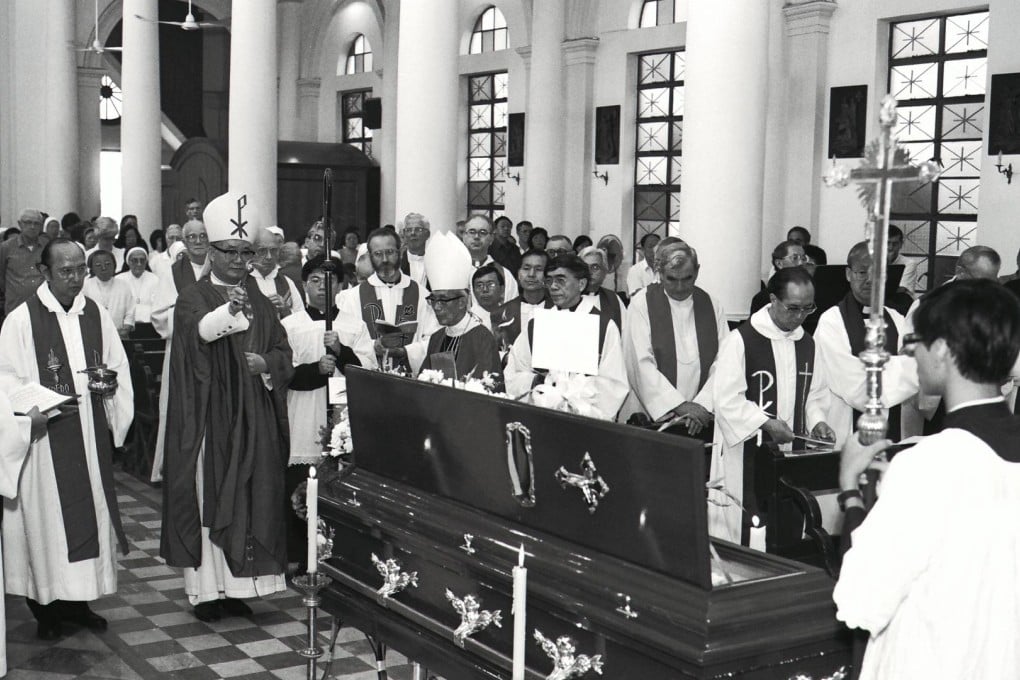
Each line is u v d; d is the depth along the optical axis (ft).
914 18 46.06
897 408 19.43
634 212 60.75
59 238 18.29
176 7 90.74
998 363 7.72
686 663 7.85
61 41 71.20
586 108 61.21
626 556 8.83
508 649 9.84
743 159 25.54
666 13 57.93
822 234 48.32
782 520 14.34
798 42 48.37
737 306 25.79
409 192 35.09
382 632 11.88
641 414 20.48
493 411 10.11
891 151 7.51
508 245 38.37
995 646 7.70
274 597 20.20
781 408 17.67
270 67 45.93
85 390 18.20
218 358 18.37
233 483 18.02
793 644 8.13
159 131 65.36
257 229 18.84
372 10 78.59
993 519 7.65
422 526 11.05
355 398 12.62
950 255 45.78
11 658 17.11
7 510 17.78
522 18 65.77
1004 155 41.83
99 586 18.26
